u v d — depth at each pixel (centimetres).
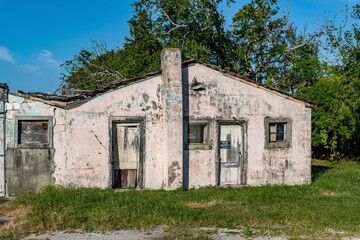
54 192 1191
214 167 1452
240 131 1497
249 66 2816
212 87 1458
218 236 852
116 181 1383
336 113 2375
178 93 1386
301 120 1547
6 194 1286
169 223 939
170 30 2656
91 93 1336
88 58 2861
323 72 2686
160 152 1404
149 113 1398
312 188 1412
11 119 1293
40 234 869
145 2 2697
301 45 2792
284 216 1001
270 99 1515
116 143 1386
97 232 883
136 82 1387
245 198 1209
